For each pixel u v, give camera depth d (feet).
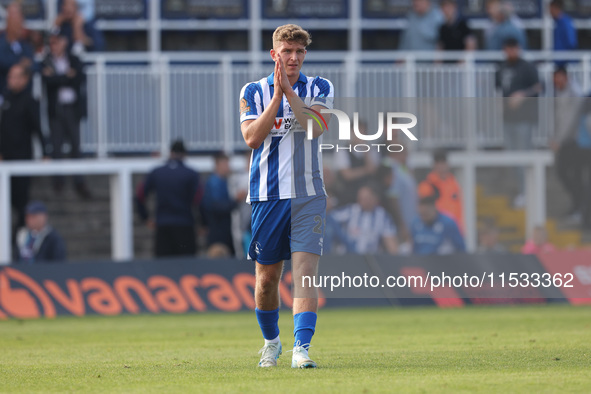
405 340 85.92
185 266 137.59
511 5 196.13
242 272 138.41
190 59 174.60
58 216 171.32
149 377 56.49
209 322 117.80
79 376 58.13
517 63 163.73
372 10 199.31
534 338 84.79
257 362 65.05
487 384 50.06
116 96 169.78
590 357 65.67
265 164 57.36
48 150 162.20
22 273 132.77
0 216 157.28
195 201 146.72
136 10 191.21
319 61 187.73
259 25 195.42
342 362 63.62
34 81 166.40
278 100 55.93
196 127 171.94
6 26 163.94
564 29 183.52
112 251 173.17
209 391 48.60
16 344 88.94
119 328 110.01
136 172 167.12
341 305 136.67
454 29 176.24
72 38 166.20
